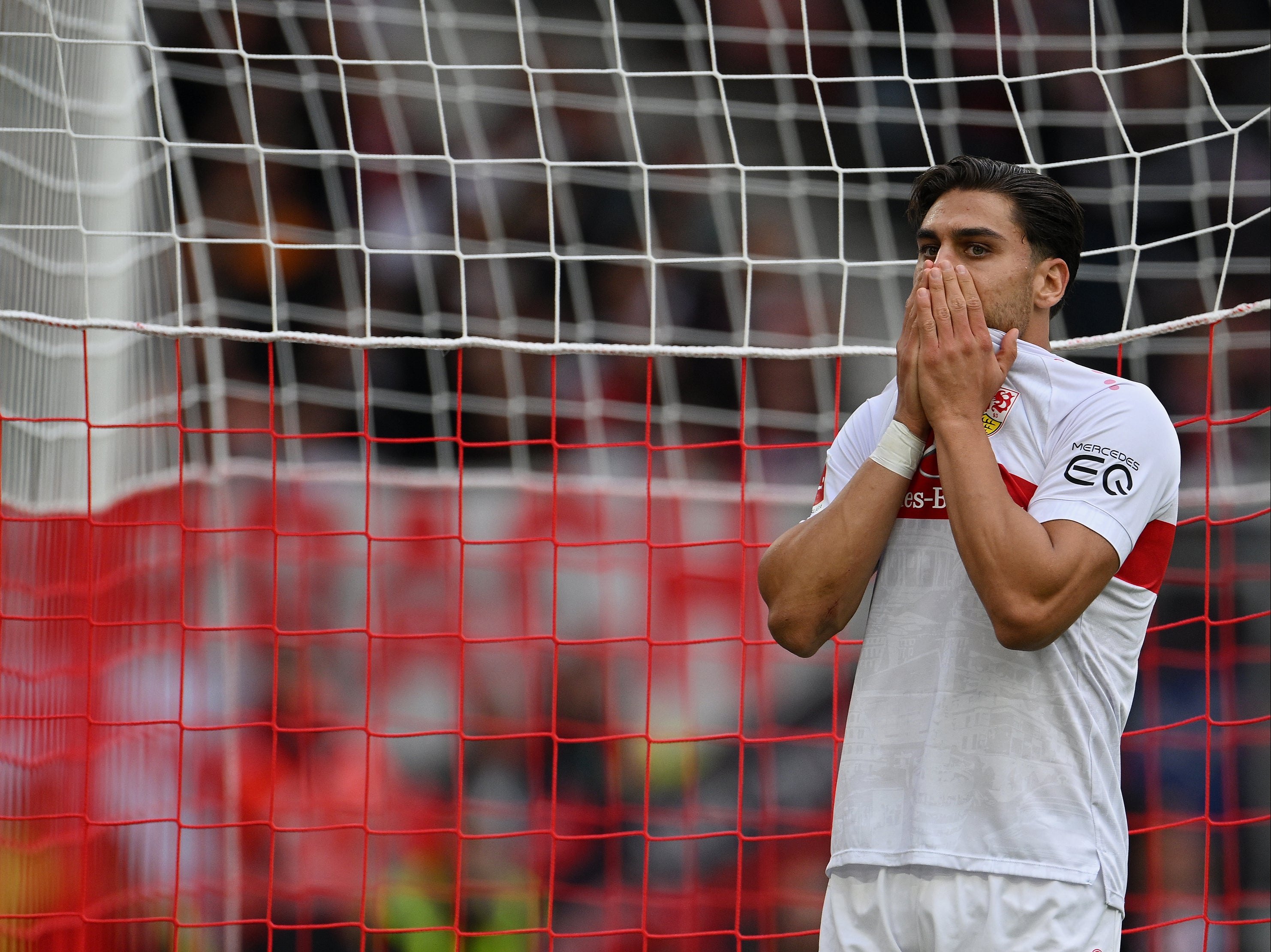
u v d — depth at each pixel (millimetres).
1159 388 24797
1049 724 6863
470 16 26188
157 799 17406
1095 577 6625
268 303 25047
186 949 18141
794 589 7270
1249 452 24188
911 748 7078
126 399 16656
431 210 25781
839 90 26562
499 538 22547
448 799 21172
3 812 13602
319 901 20109
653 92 26797
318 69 25641
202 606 19391
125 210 16531
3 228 12609
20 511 13852
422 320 25562
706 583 22625
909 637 7203
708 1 13047
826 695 22125
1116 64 25875
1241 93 25453
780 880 20953
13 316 11898
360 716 21391
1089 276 25250
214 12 25172
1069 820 6781
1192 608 22578
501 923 20375
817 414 25719
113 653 15961
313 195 25391
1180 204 25250
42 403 14367
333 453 24969
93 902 15523
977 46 26312
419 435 25281
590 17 26703
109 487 15977
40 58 14250
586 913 20578
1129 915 20469
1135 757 21406
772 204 26516
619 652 22234
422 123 25984
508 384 25500
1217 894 20859
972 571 6586
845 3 26797
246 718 20938
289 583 21609
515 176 26156
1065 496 6801
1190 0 25641
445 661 21828
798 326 26172
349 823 20594
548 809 21141
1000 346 7344
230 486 21922
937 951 6816
